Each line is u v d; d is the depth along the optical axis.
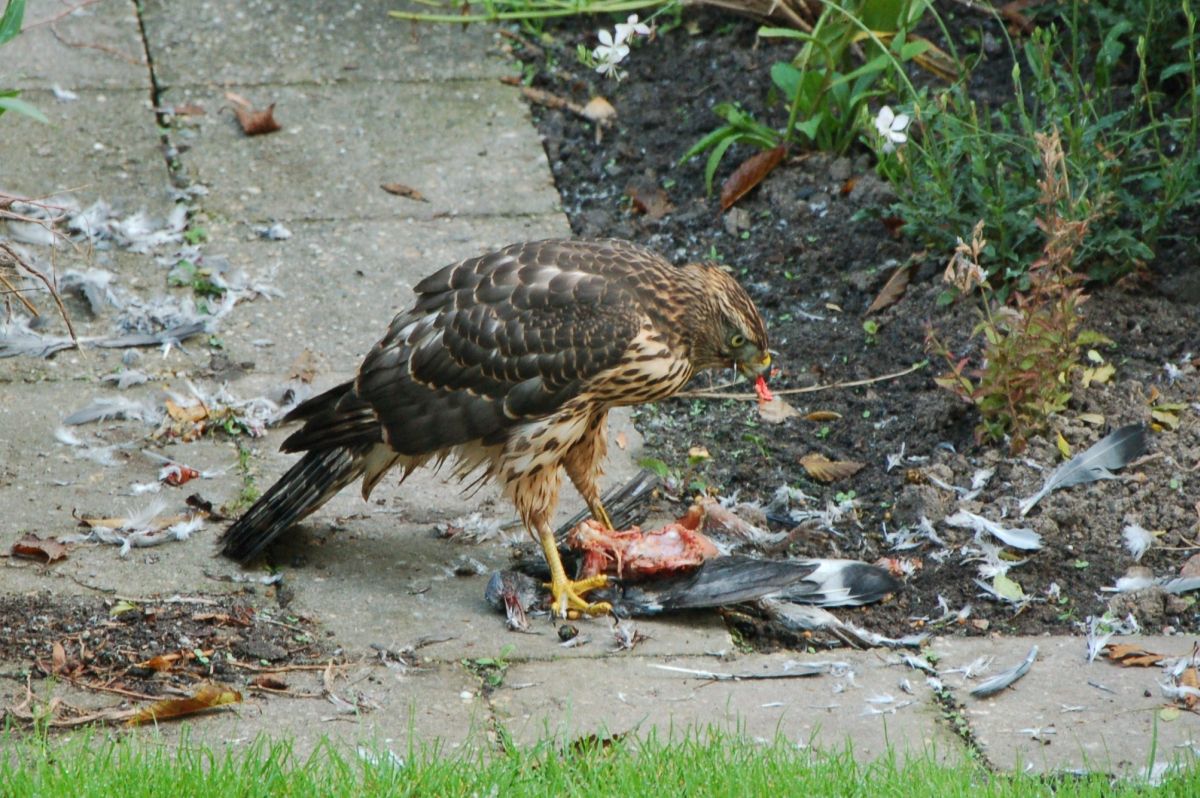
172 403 11.62
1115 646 9.30
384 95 15.55
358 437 9.72
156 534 10.20
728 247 13.77
